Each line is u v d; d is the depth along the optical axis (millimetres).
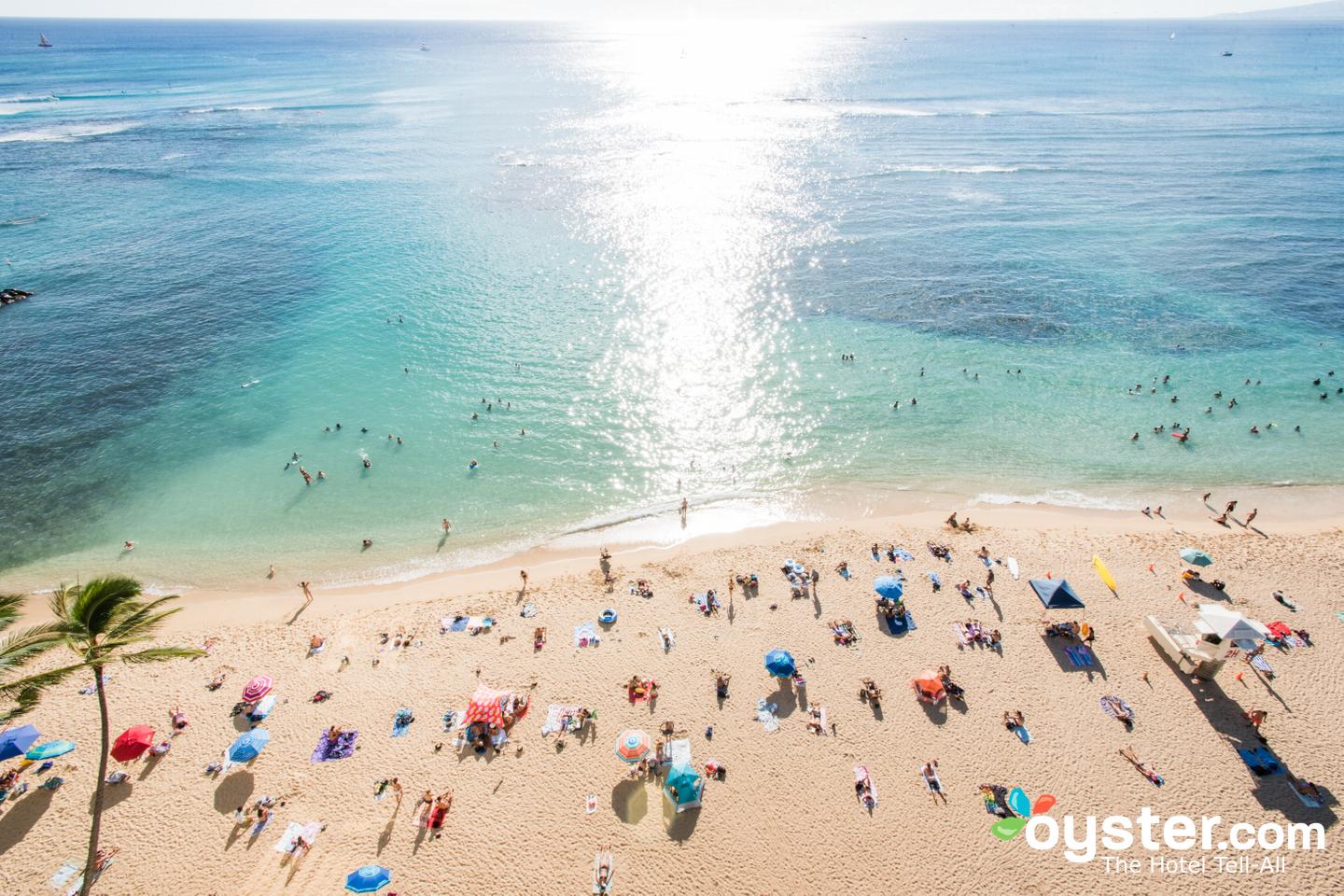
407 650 27109
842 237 71562
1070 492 36875
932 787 21406
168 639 28000
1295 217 73812
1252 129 115688
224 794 21500
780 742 22891
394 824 20688
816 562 31438
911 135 117188
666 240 71312
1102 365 47750
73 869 19578
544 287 60938
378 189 89625
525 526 35250
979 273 62375
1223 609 24531
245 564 32906
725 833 20344
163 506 36500
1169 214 76062
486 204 82875
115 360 49656
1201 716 23406
